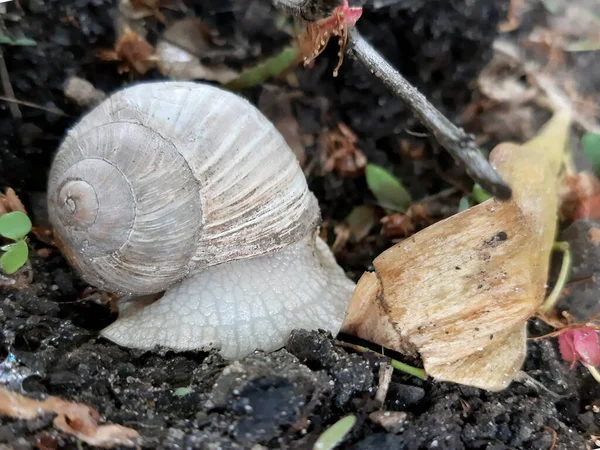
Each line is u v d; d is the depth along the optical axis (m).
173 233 0.08
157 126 0.08
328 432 0.07
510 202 0.08
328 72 0.11
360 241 0.11
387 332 0.08
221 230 0.09
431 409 0.07
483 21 0.11
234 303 0.09
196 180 0.08
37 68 0.11
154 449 0.07
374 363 0.08
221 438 0.07
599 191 0.10
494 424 0.07
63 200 0.08
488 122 0.12
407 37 0.11
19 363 0.07
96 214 0.08
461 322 0.08
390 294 0.08
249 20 0.11
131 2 0.11
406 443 0.07
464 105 0.12
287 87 0.12
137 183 0.08
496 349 0.08
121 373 0.08
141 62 0.11
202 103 0.08
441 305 0.08
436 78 0.11
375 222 0.11
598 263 0.09
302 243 0.10
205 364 0.08
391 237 0.11
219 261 0.09
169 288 0.09
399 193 0.11
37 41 0.10
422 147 0.12
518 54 0.11
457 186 0.11
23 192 0.11
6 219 0.08
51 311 0.09
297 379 0.07
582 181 0.10
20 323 0.08
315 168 0.12
